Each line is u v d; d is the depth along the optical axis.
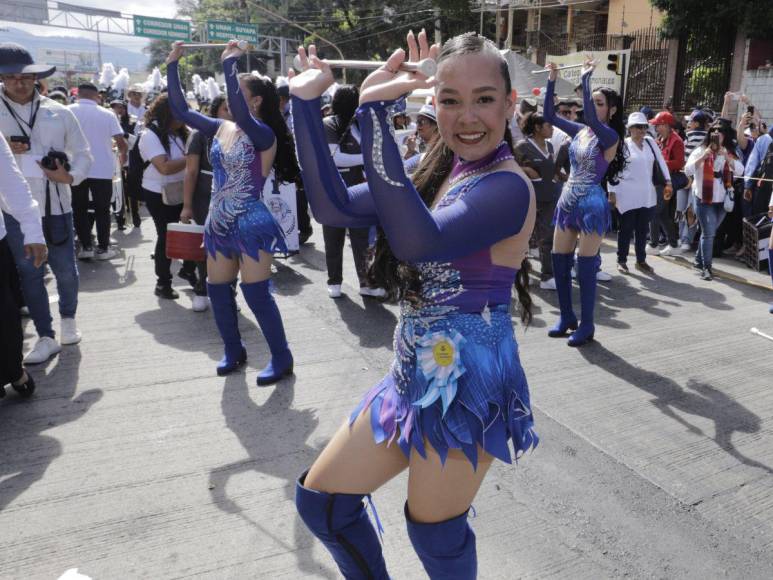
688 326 5.27
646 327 5.23
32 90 4.27
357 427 1.73
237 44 3.58
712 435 3.49
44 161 4.12
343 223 1.75
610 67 11.98
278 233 3.86
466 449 1.58
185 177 5.03
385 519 2.72
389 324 5.14
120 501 2.80
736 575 2.45
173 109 3.88
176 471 3.04
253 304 3.90
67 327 4.56
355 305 5.61
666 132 7.79
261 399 3.79
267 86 3.84
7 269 3.48
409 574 2.40
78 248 7.44
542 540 2.61
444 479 1.63
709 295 6.19
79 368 4.17
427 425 1.60
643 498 2.91
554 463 3.18
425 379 1.60
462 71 1.50
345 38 40.16
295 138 1.68
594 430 3.52
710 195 6.53
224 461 3.13
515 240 1.62
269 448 3.26
